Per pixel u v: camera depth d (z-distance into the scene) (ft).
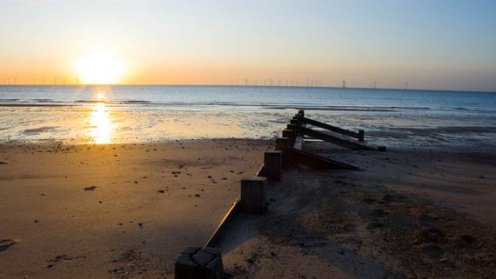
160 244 18.54
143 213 23.18
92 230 20.36
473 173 38.81
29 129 75.15
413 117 126.72
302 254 17.15
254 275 15.17
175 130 77.10
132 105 173.27
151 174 34.53
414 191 28.89
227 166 38.83
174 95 378.12
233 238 19.16
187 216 22.62
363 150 52.37
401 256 16.97
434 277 15.16
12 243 18.61
